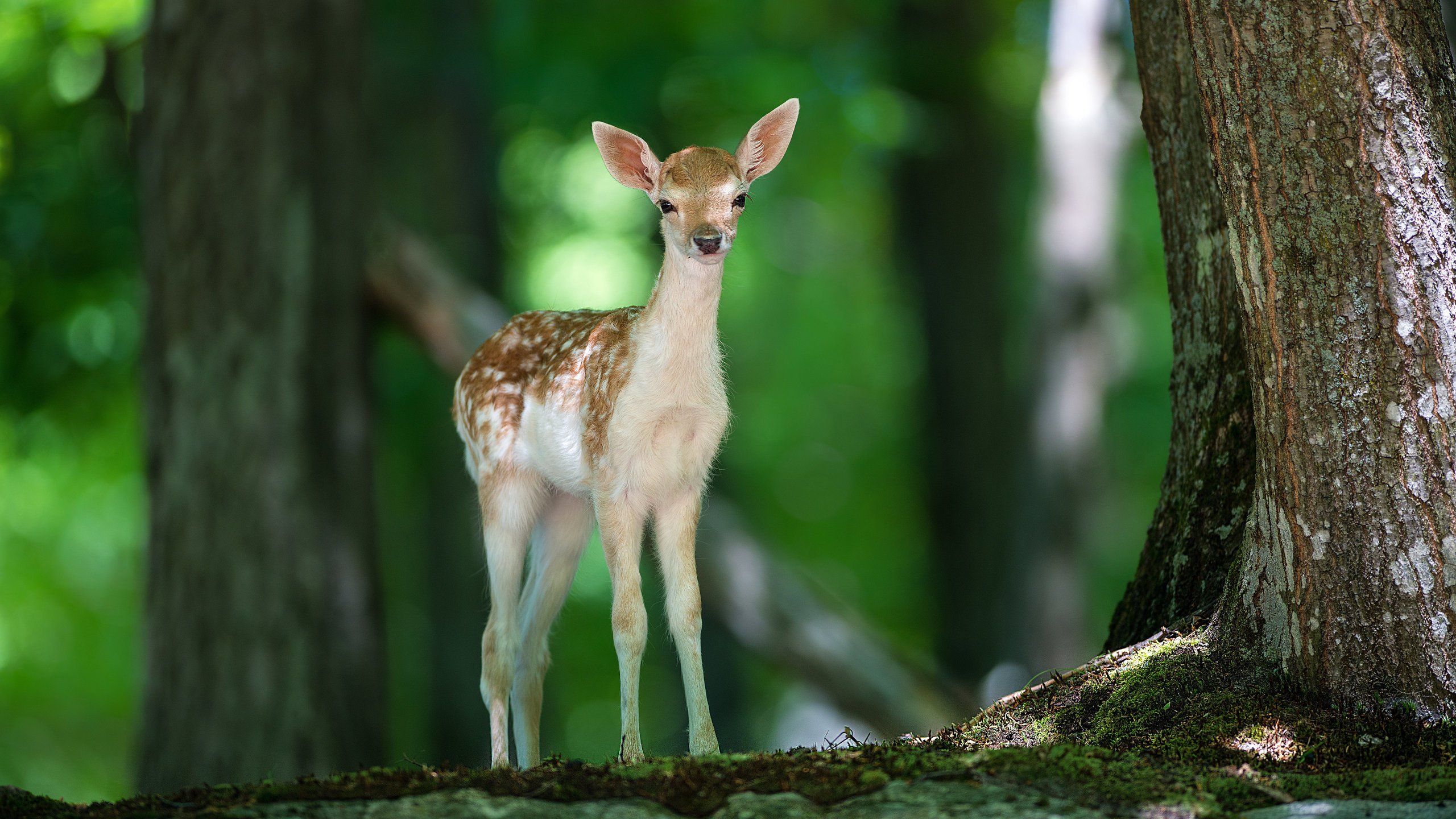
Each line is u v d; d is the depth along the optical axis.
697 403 7.47
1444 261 5.77
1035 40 19.00
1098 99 16.14
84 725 25.97
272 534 11.95
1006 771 5.43
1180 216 7.52
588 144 18.81
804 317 26.72
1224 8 5.90
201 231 12.14
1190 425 7.45
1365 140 5.76
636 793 5.36
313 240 12.33
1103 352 16.77
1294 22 5.78
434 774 5.88
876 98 17.02
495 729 7.63
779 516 28.67
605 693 26.47
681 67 17.22
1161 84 7.54
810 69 17.33
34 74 15.21
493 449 8.16
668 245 7.45
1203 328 7.40
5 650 24.83
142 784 11.95
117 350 15.90
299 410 12.14
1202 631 6.62
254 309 12.12
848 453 29.23
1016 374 21.86
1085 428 16.66
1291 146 5.84
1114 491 23.44
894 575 27.17
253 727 11.72
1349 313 5.84
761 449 27.64
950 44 18.31
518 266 20.20
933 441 20.14
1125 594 7.72
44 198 14.87
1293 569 6.12
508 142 19.41
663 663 22.44
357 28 12.80
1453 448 5.77
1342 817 4.99
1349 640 5.99
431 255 13.15
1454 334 5.76
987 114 19.53
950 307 19.75
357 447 12.49
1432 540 5.82
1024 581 16.98
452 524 17.14
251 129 12.20
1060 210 16.39
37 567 24.78
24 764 25.23
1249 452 7.09
